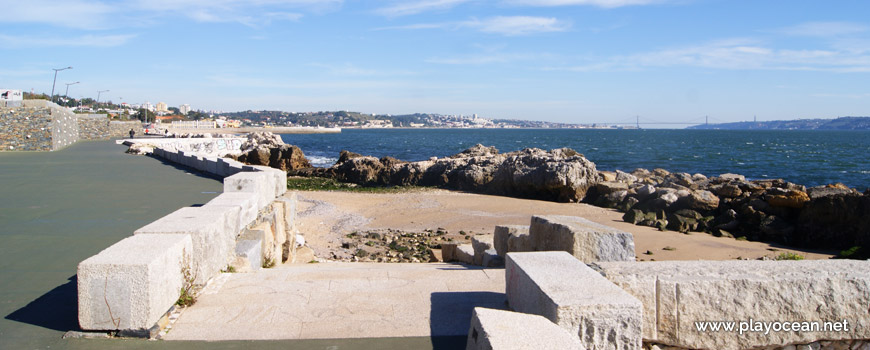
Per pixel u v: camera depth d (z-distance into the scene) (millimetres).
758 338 4910
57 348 4773
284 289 6473
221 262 7211
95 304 4973
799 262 5348
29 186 16156
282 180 12594
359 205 24641
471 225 20000
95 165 23469
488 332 3652
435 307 5875
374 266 9805
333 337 5094
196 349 4805
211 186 16281
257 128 185750
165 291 5352
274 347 4871
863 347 5055
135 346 4840
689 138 149250
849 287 4984
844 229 17078
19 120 33219
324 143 111938
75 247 8516
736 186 22297
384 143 113000
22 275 6965
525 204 25422
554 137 160750
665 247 16406
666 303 4805
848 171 49656
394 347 4902
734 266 5191
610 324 4188
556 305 4121
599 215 22672
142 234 6047
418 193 29656
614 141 125812
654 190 24234
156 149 30859
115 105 160625
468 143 113812
